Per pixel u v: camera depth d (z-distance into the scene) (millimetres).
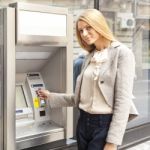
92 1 3725
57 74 2426
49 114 2527
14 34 2023
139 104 4598
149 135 4055
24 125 2363
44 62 2480
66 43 2320
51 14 2199
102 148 1841
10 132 2070
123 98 1766
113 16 4105
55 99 2232
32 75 2500
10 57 2016
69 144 2494
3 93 2062
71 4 3576
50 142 2387
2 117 2086
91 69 1904
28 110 2412
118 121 1768
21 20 2031
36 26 2115
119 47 1841
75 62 2645
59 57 2396
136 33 4535
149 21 4688
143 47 4676
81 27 1872
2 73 2055
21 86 2455
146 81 4742
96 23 1835
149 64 4809
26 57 2275
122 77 1779
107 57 1848
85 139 1921
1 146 2113
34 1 3230
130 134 3771
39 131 2322
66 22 2303
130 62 1803
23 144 2199
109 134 1783
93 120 1856
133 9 4426
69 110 2443
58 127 2436
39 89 2477
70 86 2385
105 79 1824
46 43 2182
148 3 4633
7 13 1978
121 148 3477
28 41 2076
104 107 1832
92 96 1867
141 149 3582
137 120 4219
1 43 2047
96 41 1904
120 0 4176
